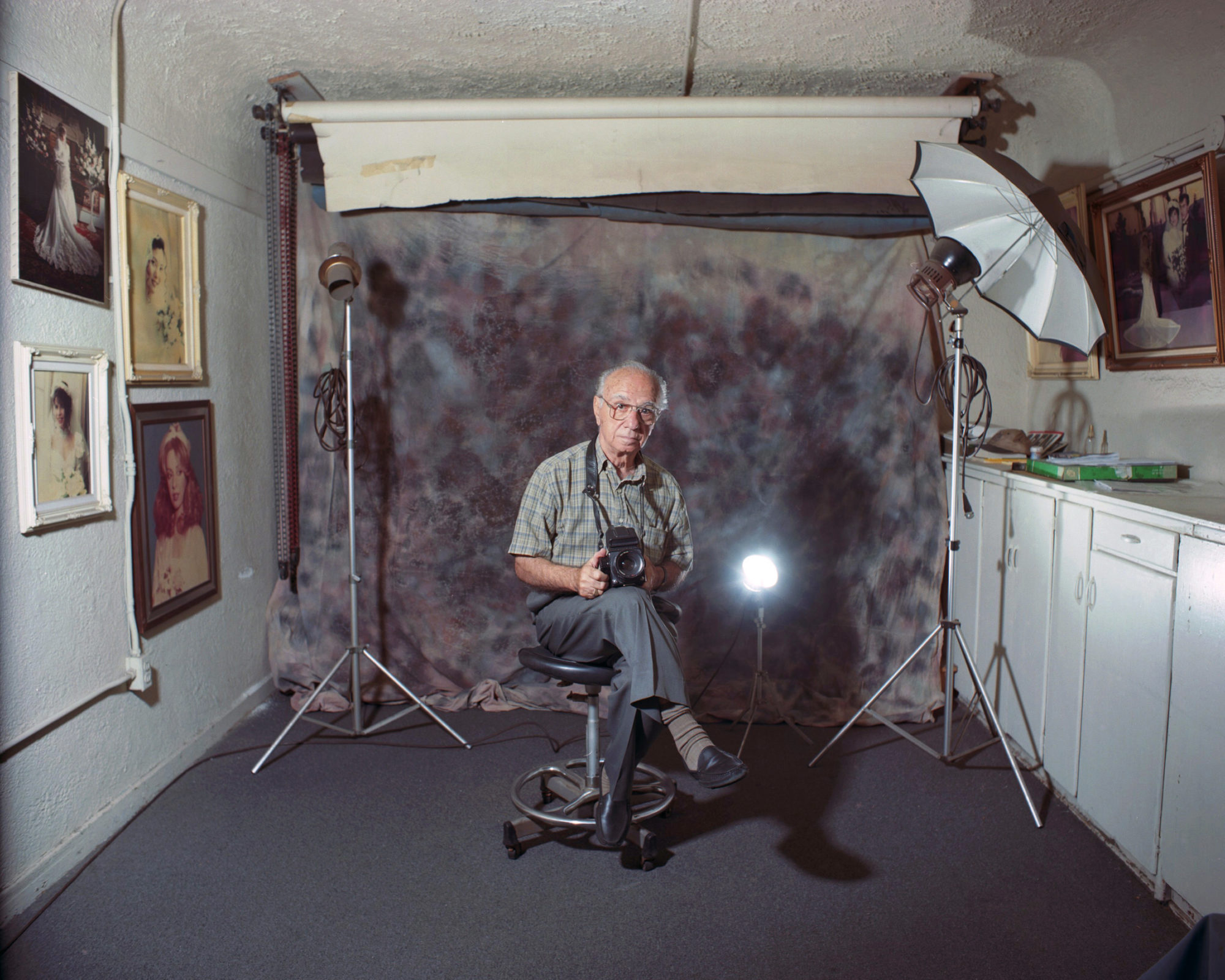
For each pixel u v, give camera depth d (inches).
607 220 124.6
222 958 72.2
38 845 80.7
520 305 125.7
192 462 108.7
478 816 97.7
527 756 113.7
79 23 84.2
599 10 96.0
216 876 84.5
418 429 127.3
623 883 84.4
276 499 132.4
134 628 94.6
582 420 127.1
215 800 100.0
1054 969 71.7
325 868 86.4
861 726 126.0
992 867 87.6
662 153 116.7
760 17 97.4
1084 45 104.0
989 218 97.7
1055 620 102.3
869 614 127.7
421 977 70.2
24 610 77.6
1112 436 121.3
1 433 74.4
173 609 103.4
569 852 90.3
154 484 99.8
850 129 116.0
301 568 128.6
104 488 89.3
